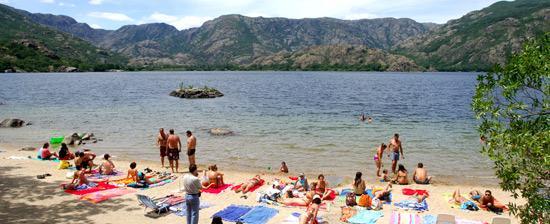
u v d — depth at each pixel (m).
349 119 43.88
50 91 86.44
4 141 30.75
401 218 14.71
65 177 19.69
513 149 8.26
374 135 33.47
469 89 104.94
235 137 32.25
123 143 30.20
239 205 16.08
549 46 8.02
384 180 20.62
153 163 24.19
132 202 16.16
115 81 144.12
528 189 8.56
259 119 43.59
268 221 14.37
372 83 140.00
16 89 91.19
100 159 24.84
